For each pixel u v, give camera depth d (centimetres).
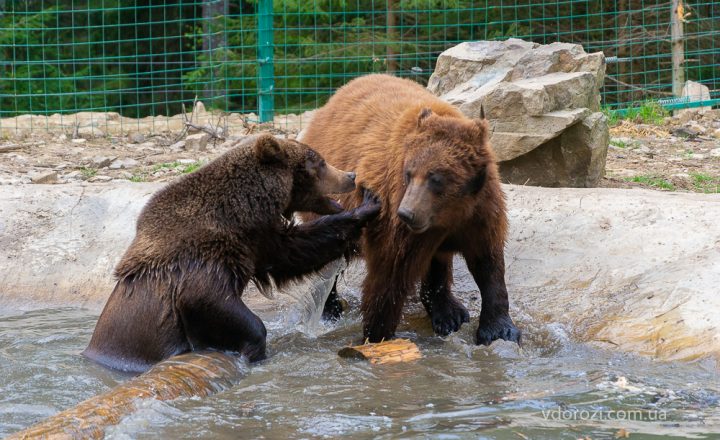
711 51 2356
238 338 819
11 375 763
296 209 886
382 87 943
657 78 2781
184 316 812
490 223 825
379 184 831
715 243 935
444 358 816
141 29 3153
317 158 871
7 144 1659
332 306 980
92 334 877
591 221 1022
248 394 716
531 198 1080
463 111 1259
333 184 868
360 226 837
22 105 2917
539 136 1227
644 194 1066
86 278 1084
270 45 1898
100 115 2069
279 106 2862
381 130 863
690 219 984
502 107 1245
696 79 2864
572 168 1254
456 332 903
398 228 809
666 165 1463
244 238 834
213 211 829
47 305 1055
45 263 1109
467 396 700
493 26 2830
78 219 1162
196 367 745
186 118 1830
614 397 686
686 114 1888
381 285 838
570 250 995
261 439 610
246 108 2933
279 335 919
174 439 611
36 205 1188
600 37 2817
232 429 630
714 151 1548
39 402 693
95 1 3053
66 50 3041
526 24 2827
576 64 1337
